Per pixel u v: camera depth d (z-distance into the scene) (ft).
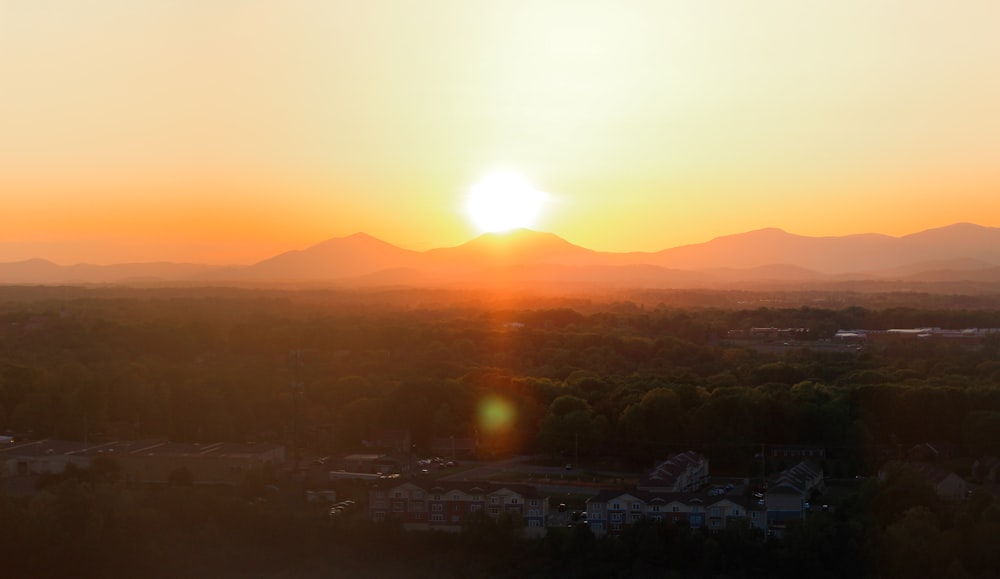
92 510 561.84
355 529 562.66
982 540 517.55
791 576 526.16
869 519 557.74
